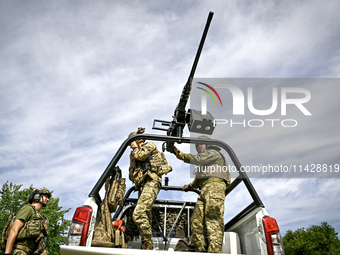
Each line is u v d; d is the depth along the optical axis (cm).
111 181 379
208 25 387
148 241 351
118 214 411
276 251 293
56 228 2758
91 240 306
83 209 293
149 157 398
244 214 354
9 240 320
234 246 369
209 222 350
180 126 388
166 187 447
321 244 4888
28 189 2912
